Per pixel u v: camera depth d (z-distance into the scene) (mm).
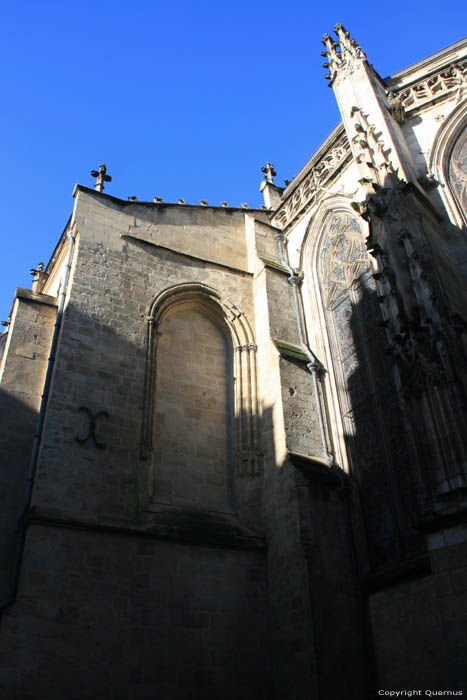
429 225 20406
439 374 14750
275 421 21797
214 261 27328
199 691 16656
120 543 17781
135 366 21703
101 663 15672
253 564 19531
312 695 15758
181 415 22500
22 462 20828
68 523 17141
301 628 17016
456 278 19812
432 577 14312
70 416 19172
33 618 15312
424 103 25172
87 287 22484
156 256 25438
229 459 22625
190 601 17906
